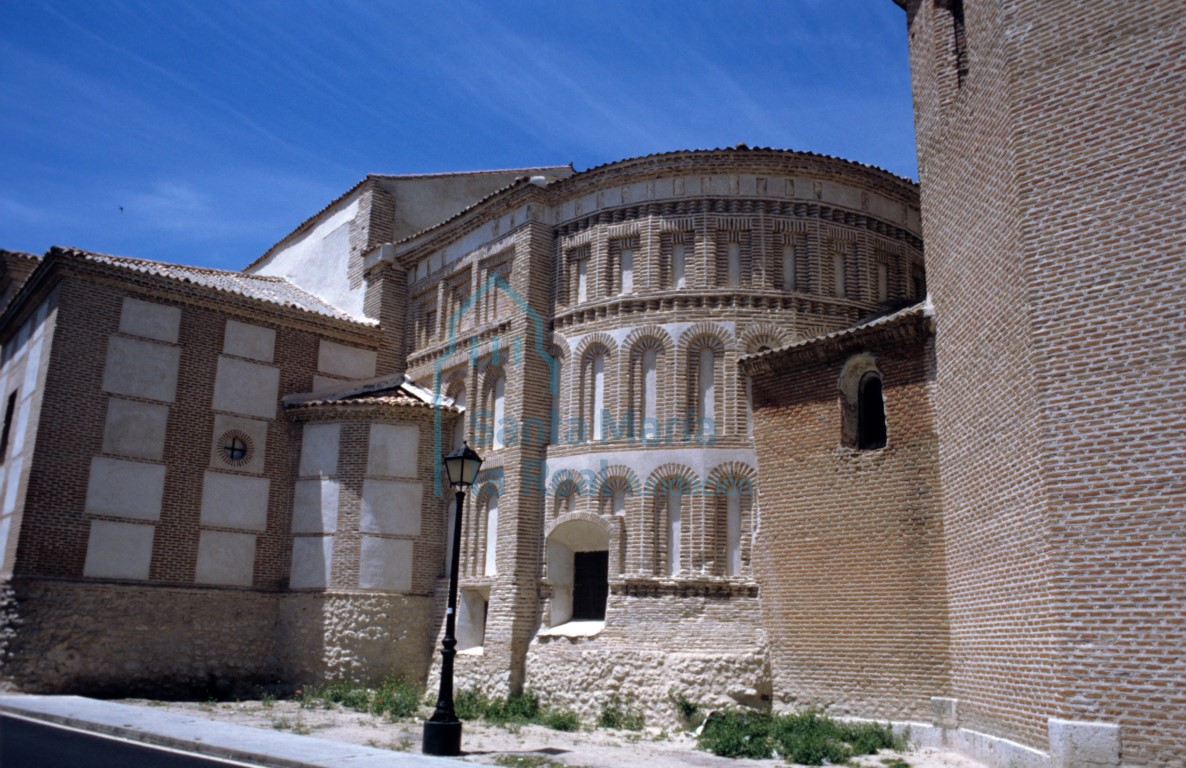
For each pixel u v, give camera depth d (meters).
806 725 19.06
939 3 20.77
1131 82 15.47
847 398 21.59
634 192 26.73
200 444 28.42
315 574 28.30
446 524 28.97
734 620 23.05
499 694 24.92
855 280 26.34
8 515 26.81
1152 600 13.73
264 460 29.44
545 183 28.12
